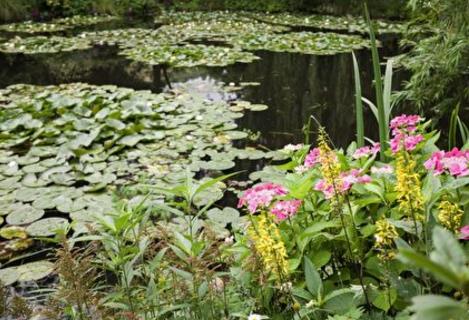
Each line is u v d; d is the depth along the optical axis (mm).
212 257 1577
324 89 6242
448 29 3598
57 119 4816
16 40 9328
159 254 1503
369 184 1462
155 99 5578
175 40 9477
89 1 13023
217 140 4383
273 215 1468
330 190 1402
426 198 1218
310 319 1424
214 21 11922
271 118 5117
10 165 3818
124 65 7656
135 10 13180
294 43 8938
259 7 13953
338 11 13195
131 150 4172
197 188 1561
